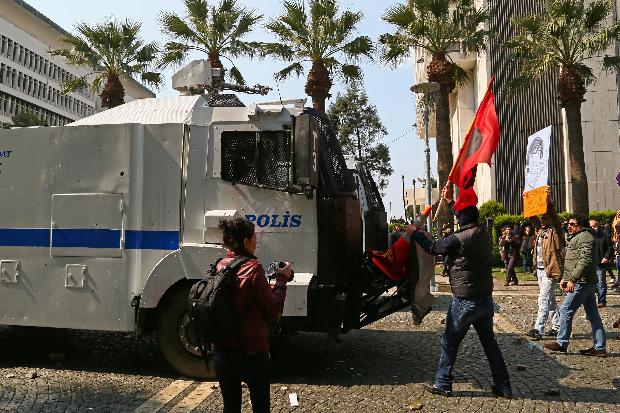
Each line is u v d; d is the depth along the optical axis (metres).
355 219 6.41
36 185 6.60
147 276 6.29
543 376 6.39
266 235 6.19
